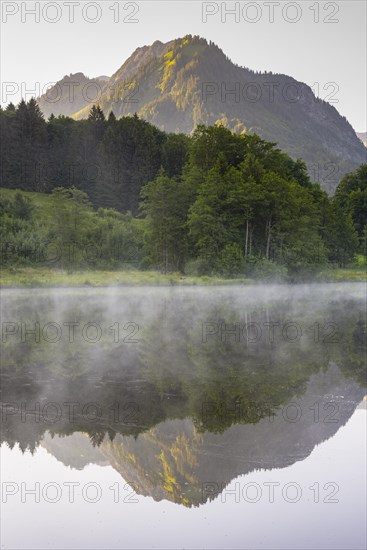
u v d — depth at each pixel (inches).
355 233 3243.1
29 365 530.9
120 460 294.8
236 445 312.8
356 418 361.7
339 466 283.9
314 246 2402.8
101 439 325.1
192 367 525.3
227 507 241.3
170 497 253.1
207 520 231.1
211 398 411.5
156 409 381.7
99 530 224.2
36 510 241.8
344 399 407.8
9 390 433.7
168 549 210.2
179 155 4495.6
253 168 2333.9
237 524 226.7
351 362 551.8
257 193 2153.1
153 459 292.4
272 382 461.7
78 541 216.4
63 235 2465.6
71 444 315.0
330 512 235.9
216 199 2212.1
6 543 214.7
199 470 279.7
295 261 2261.3
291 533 220.7
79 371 506.0
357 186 4077.3
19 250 2204.7
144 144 4517.7
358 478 269.1
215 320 917.2
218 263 2133.4
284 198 2249.0
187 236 2319.1
